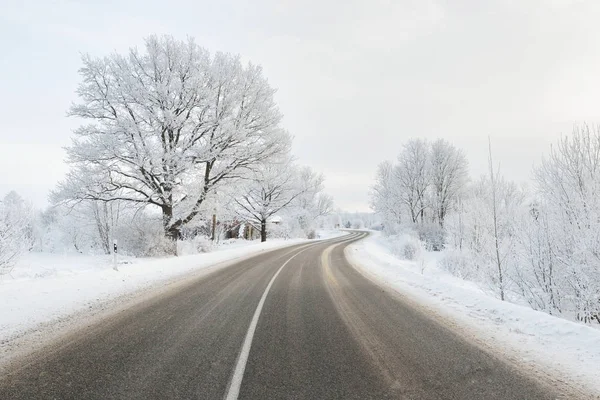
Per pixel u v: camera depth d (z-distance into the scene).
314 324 5.54
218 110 19.77
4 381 3.34
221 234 36.69
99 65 18.14
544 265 10.30
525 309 6.17
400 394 3.18
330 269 13.45
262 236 35.69
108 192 18.59
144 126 18.58
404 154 48.03
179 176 18.56
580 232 9.18
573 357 4.18
